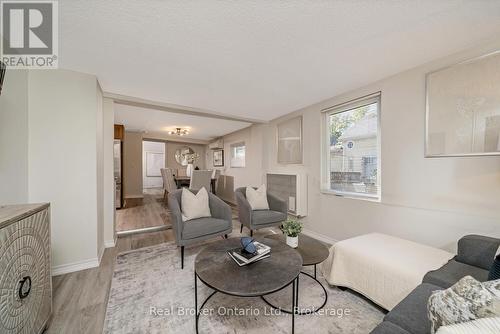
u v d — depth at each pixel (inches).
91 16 51.9
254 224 113.9
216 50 67.9
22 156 71.0
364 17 52.6
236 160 231.5
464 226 68.2
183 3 47.6
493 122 62.2
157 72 83.8
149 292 69.2
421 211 78.5
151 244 113.3
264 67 80.0
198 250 104.8
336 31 58.4
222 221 102.2
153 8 49.1
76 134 82.7
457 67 69.3
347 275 66.8
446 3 48.1
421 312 38.7
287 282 48.8
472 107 66.1
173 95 111.2
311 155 129.1
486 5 48.6
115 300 64.8
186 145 317.7
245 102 123.5
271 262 58.7
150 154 379.9
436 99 74.2
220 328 53.9
